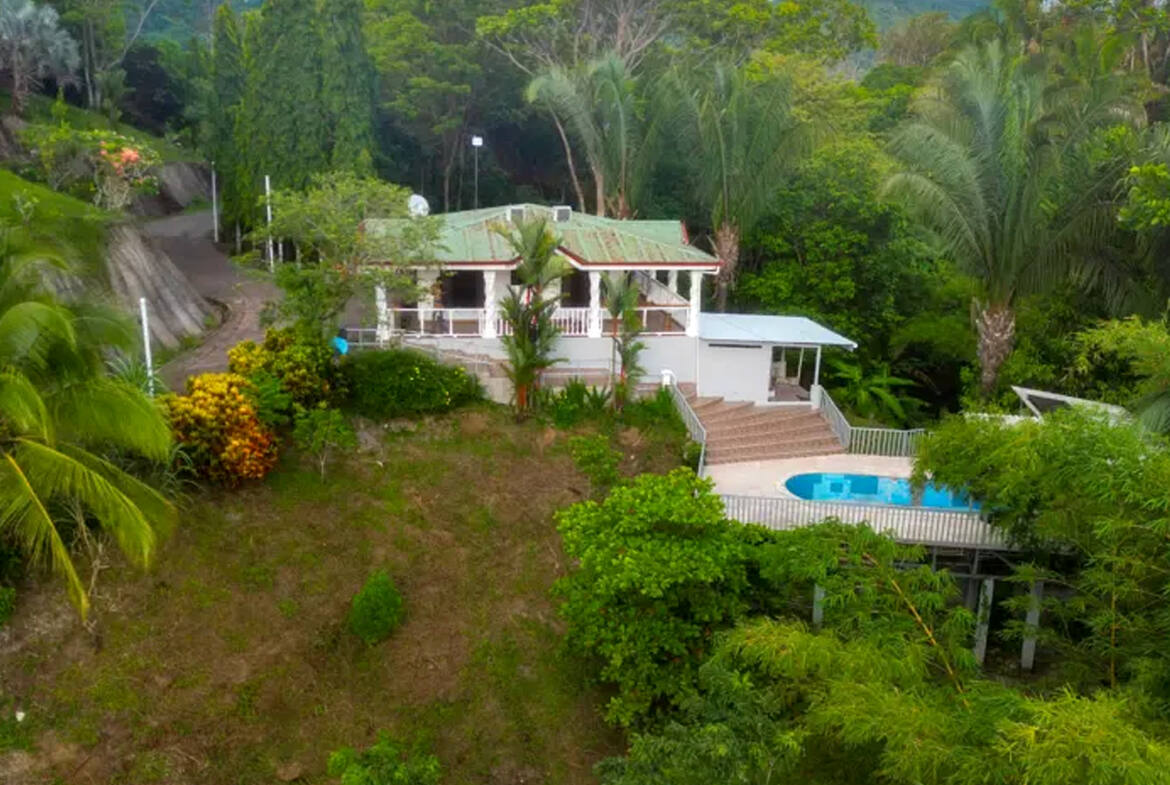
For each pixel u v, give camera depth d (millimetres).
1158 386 17312
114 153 32125
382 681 16406
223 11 46344
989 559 18969
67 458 12203
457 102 47688
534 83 34281
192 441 17641
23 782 13172
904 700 10289
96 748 13812
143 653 15094
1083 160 22766
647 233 27812
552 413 23750
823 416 25750
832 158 33750
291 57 39312
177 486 17359
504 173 52156
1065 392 26016
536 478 21719
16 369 11820
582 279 28141
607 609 15555
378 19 49312
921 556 14094
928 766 9766
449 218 28625
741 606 15391
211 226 46938
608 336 25688
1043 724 8625
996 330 24406
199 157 57656
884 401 29984
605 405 24109
